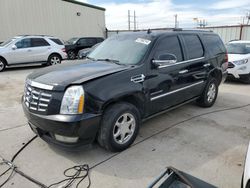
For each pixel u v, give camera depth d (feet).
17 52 38.27
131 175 9.82
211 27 58.29
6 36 55.67
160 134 13.52
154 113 13.51
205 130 14.12
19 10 57.11
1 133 13.73
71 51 57.72
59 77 10.84
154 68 12.73
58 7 64.54
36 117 10.44
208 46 17.51
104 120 10.65
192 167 10.33
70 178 9.64
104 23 78.48
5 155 11.33
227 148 11.97
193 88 16.06
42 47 41.01
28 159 10.99
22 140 12.84
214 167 10.34
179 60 14.60
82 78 10.45
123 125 11.39
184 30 15.99
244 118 16.20
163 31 14.74
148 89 12.40
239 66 26.61
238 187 9.07
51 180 9.53
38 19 60.80
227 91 24.34
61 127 9.83
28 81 11.59
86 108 9.97
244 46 29.22
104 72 11.09
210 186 6.63
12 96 22.15
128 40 14.35
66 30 67.46
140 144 12.33
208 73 17.22
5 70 38.99
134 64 12.30
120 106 11.05
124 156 11.21
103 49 15.02
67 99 9.90
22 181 9.46
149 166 10.43
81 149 10.49
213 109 18.06
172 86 14.02
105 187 9.12
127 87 11.20
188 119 15.88
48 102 10.19
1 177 9.71
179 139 12.92
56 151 11.64
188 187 6.26
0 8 54.03
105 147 11.09
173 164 10.55
